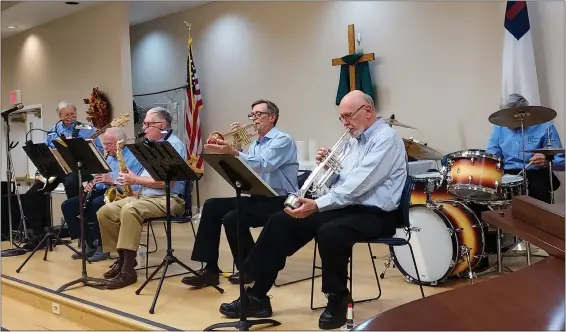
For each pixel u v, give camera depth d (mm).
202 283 3459
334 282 2658
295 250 2916
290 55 6176
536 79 4348
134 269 3789
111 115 6809
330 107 5840
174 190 3768
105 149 4164
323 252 2648
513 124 3811
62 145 3561
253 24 6520
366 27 5492
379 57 5414
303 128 6129
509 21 4406
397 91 5309
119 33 6609
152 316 2996
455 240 3256
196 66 7238
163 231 5750
